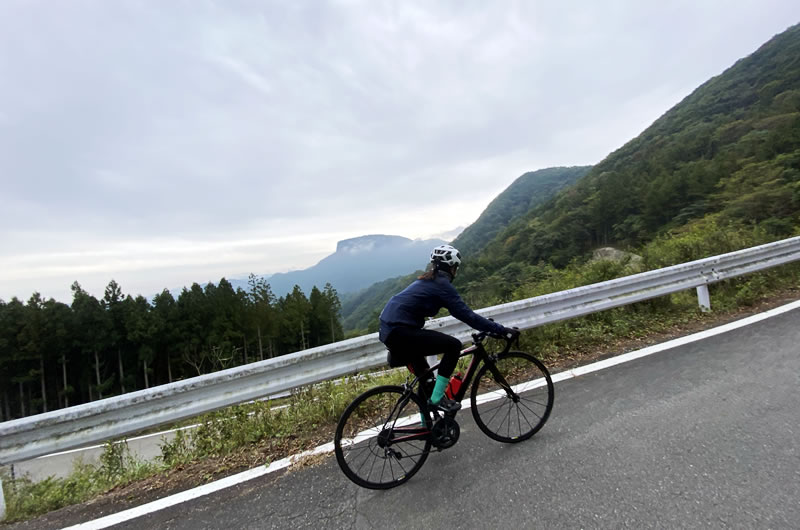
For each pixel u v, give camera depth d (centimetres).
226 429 385
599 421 308
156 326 3622
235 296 4297
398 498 247
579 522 204
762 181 1869
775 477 222
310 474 289
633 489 225
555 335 514
